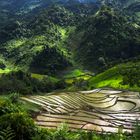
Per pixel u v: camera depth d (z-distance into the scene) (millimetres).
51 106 157750
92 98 183625
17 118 59562
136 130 63938
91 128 124000
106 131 120125
